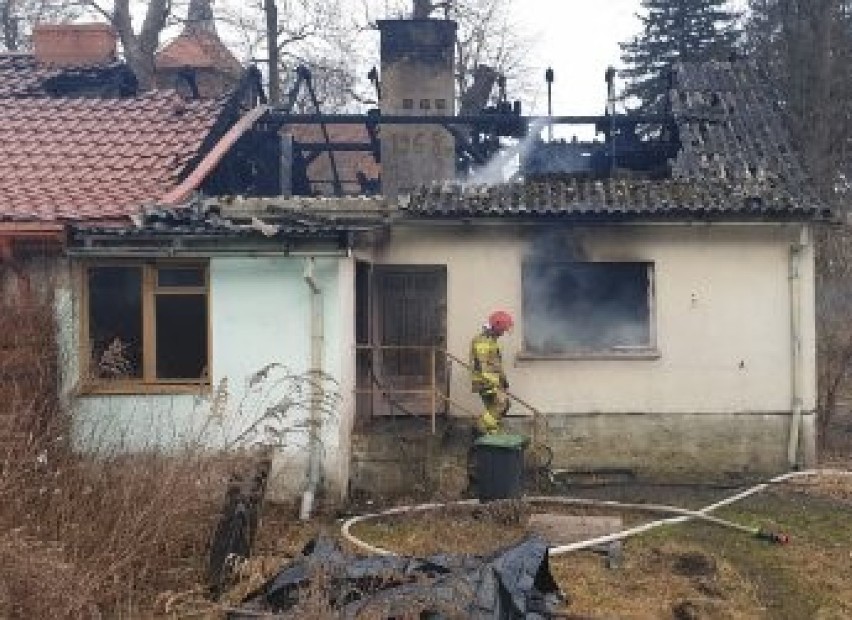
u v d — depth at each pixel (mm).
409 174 16859
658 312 13477
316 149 17375
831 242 24734
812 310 13445
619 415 13430
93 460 8961
